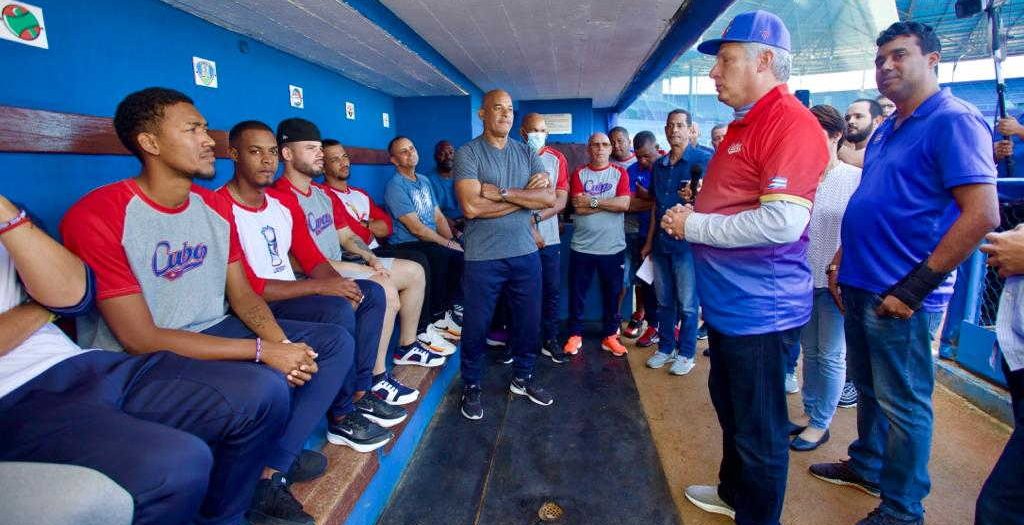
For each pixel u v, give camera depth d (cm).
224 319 179
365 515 182
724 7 282
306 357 158
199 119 150
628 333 390
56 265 123
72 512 88
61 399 119
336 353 176
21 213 119
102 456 106
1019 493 116
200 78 261
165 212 154
